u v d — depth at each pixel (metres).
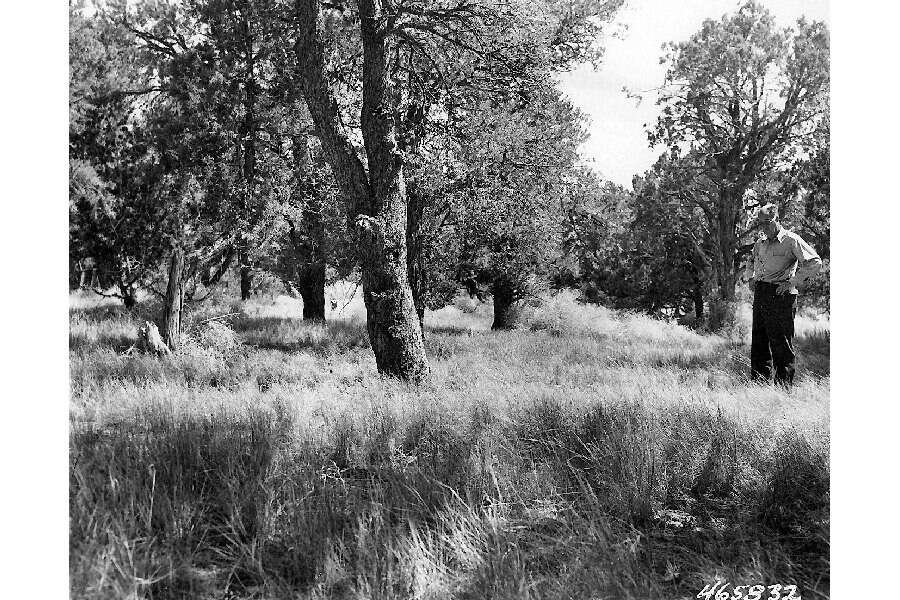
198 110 12.34
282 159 13.70
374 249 8.12
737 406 5.63
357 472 4.46
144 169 12.20
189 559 3.26
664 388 6.75
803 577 3.42
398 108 8.55
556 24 11.08
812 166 24.27
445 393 6.20
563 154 12.97
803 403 5.75
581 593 3.13
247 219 12.83
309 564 3.32
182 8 12.88
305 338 13.20
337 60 10.34
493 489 4.09
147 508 3.55
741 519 3.95
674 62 26.41
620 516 3.92
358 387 7.07
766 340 7.89
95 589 2.94
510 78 10.00
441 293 19.28
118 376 8.13
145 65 13.14
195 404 5.70
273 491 3.88
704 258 28.92
